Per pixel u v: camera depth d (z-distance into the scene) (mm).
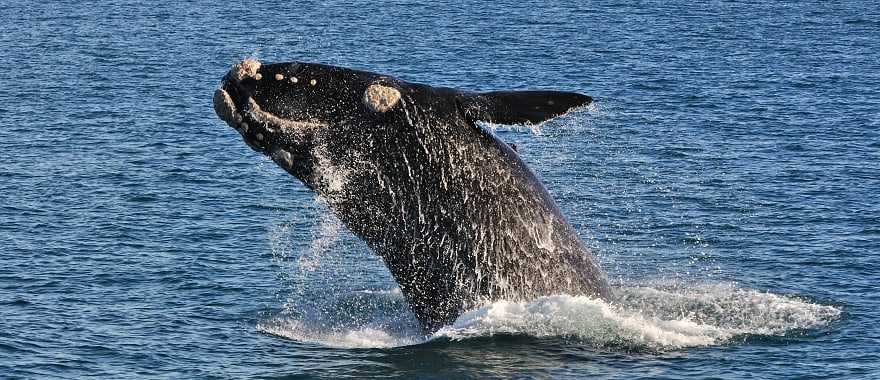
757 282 118562
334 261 127625
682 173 175625
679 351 92438
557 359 89812
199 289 116625
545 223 92375
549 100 84125
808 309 105125
